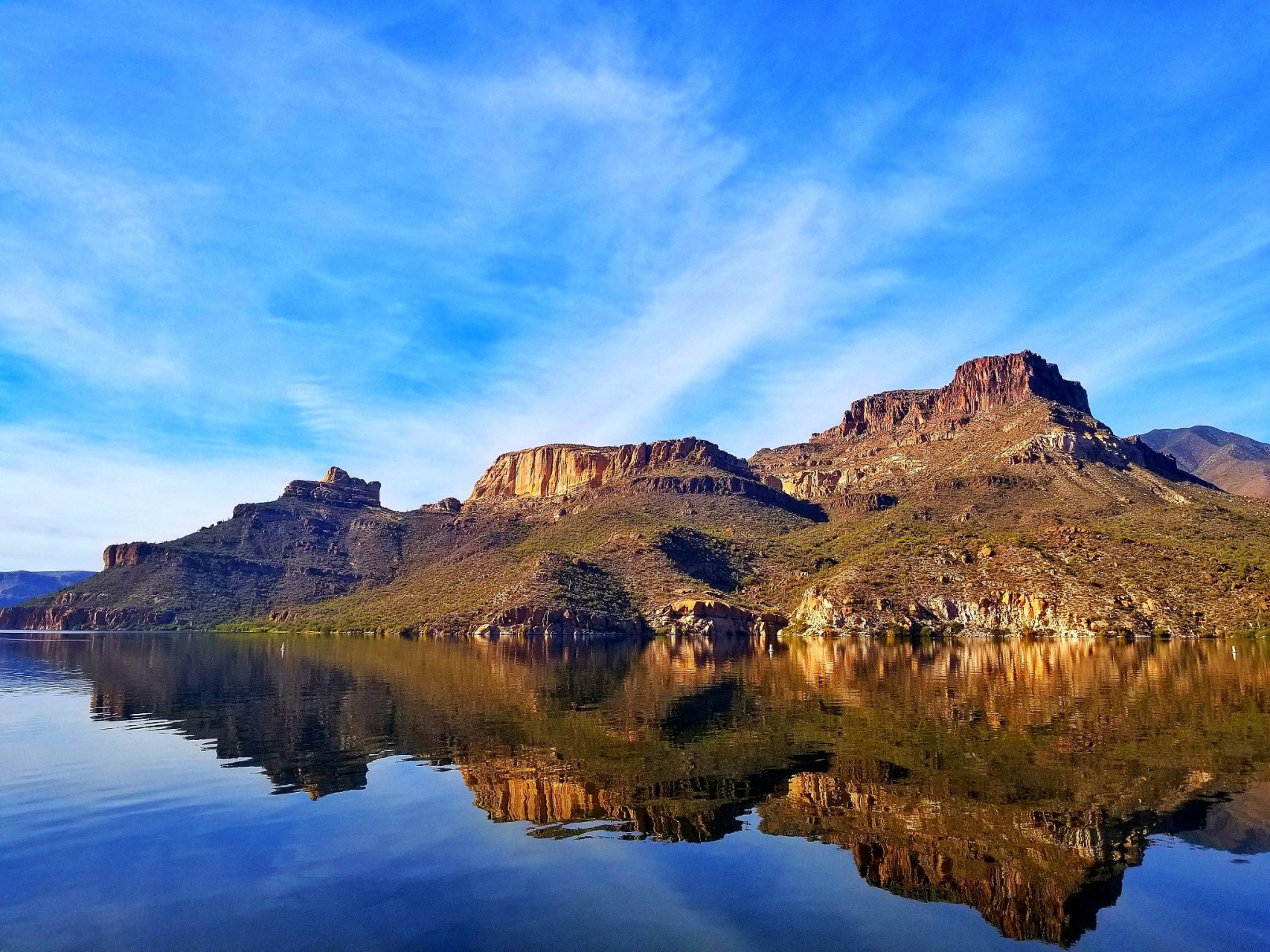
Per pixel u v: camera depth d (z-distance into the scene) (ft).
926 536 653.71
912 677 236.02
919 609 519.60
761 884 62.39
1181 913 56.59
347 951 51.21
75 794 92.94
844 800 87.15
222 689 215.10
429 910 57.77
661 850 70.74
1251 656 310.65
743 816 81.35
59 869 67.10
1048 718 146.20
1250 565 476.95
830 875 64.34
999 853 69.36
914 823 78.23
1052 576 499.51
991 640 454.81
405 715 159.63
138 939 53.36
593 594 632.79
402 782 97.76
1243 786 91.76
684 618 592.60
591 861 67.92
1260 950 51.01
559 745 123.03
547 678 248.32
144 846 73.51
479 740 128.67
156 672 270.67
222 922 56.13
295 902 59.57
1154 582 474.08
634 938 52.65
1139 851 69.62
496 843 73.05
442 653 393.50
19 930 54.85
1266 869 65.16
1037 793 89.45
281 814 83.46
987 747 116.78
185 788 95.50
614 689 212.02
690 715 157.58
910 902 58.70
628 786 94.63
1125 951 50.83
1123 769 101.04
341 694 201.26
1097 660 298.35
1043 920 55.52
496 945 51.75
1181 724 138.72
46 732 140.15
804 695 191.62
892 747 117.60
